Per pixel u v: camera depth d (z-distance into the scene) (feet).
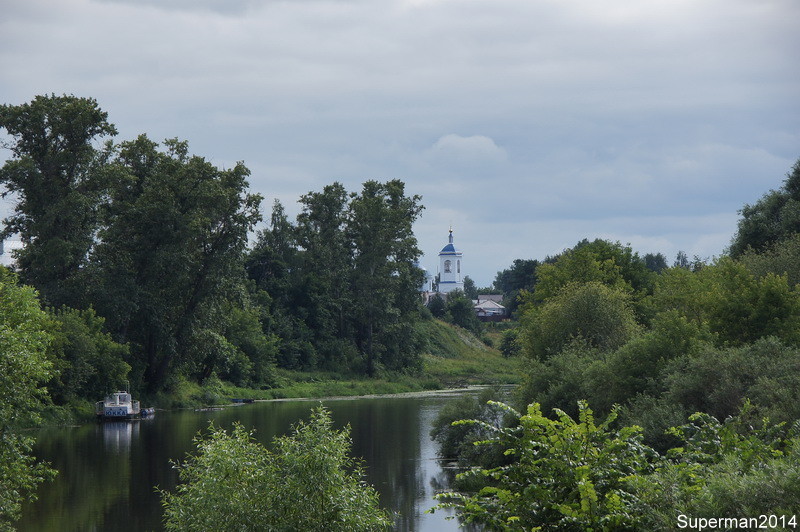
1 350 103.40
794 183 292.20
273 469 83.97
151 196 330.13
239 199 345.31
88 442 226.79
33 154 322.75
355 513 84.28
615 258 338.34
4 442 103.60
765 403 113.70
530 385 177.68
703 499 52.90
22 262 318.24
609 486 57.98
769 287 176.86
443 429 196.95
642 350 154.10
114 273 323.57
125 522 129.18
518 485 59.31
